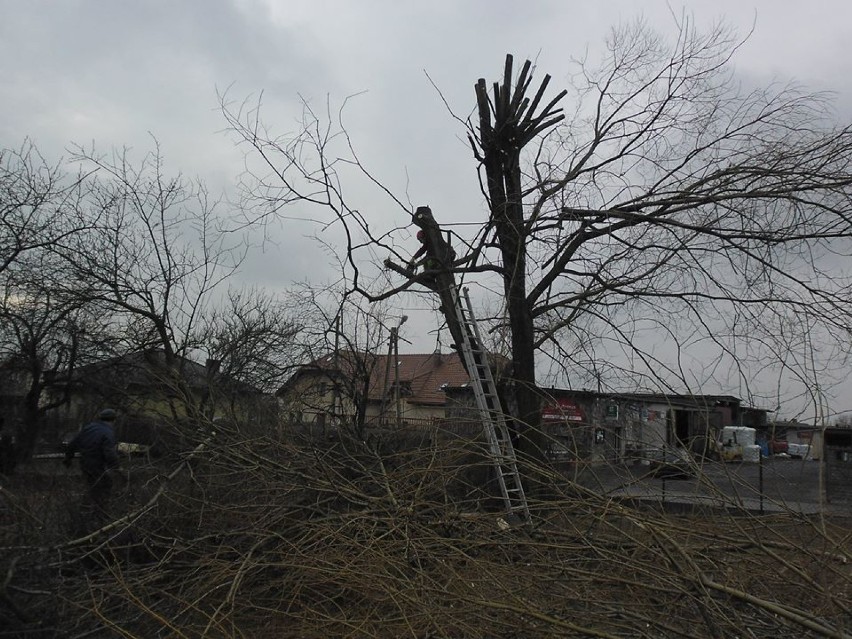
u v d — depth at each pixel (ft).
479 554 17.33
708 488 16.60
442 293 31.50
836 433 42.06
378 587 14.98
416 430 27.02
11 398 45.34
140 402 33.14
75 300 40.68
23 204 41.60
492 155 31.86
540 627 13.02
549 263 31.81
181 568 19.11
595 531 16.38
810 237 26.96
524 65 31.12
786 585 14.07
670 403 19.97
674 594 13.55
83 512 20.99
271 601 17.51
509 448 23.80
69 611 16.88
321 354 33.32
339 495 20.51
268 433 24.53
